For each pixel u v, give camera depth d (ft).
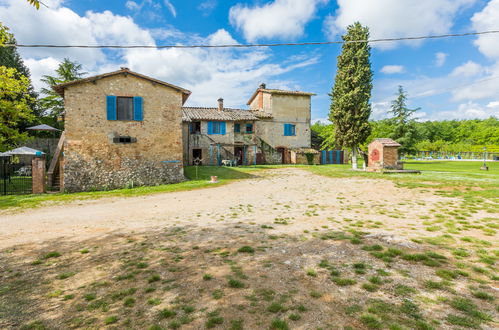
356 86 67.56
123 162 51.44
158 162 54.08
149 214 27.30
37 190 45.70
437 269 11.91
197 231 19.86
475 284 10.48
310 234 18.03
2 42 35.81
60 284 11.97
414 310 8.80
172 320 8.80
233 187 45.55
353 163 69.67
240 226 20.80
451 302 9.21
